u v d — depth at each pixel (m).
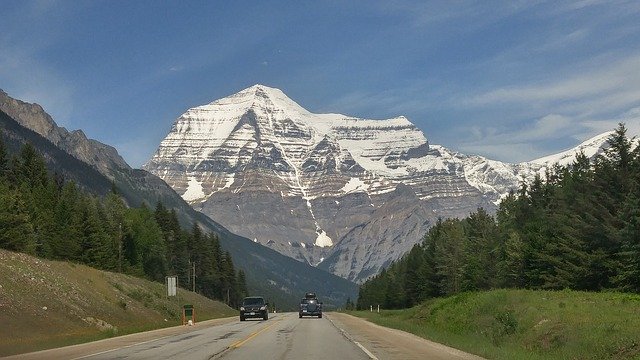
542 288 77.94
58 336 42.06
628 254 63.28
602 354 24.30
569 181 86.44
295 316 83.38
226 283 173.50
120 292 73.69
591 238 71.25
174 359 25.31
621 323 28.66
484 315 43.25
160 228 139.50
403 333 42.53
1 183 89.00
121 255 111.44
